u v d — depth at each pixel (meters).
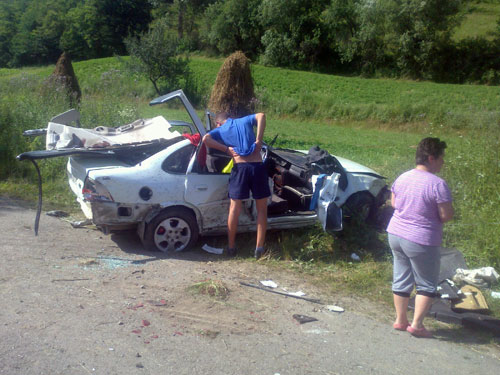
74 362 3.44
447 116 30.08
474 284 5.58
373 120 32.50
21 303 4.26
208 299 4.74
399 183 4.39
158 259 5.85
